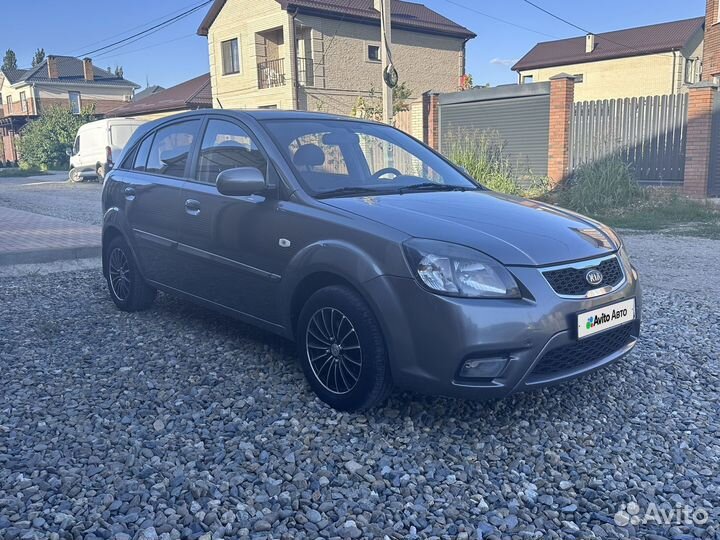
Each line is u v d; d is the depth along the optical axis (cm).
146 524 265
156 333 516
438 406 375
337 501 284
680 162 1541
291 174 407
